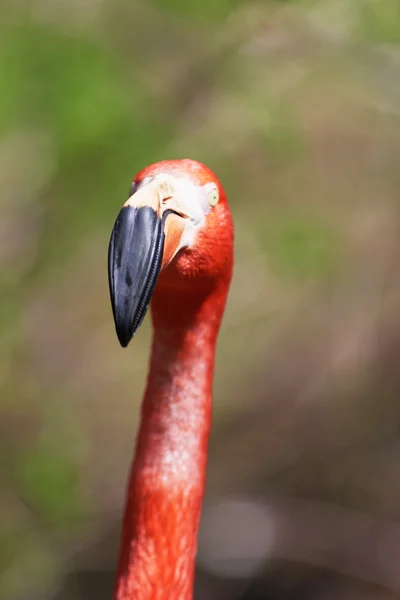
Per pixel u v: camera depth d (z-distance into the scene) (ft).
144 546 13.19
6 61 25.53
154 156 27.61
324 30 27.91
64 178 28.02
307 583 35.01
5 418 34.58
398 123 34.60
